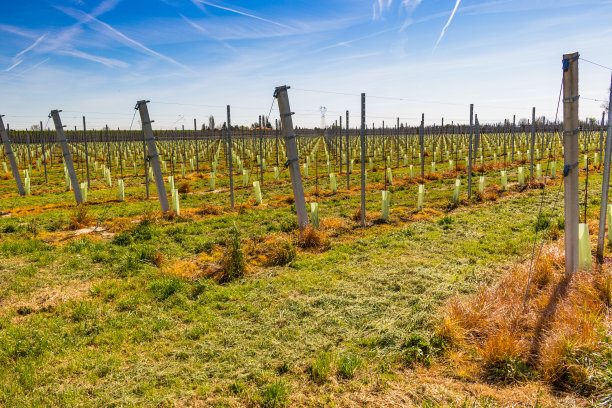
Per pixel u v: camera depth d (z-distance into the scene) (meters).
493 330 4.92
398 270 7.61
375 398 3.90
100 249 9.28
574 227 6.22
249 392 4.04
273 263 8.34
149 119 13.32
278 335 5.24
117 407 3.86
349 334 5.24
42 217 13.48
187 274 7.70
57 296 6.59
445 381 4.16
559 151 38.06
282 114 10.28
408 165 31.08
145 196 18.44
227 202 16.73
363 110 11.34
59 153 53.84
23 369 4.41
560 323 4.68
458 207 14.38
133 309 6.12
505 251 8.61
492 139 62.22
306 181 23.11
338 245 9.62
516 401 3.76
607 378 3.72
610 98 6.89
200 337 5.22
